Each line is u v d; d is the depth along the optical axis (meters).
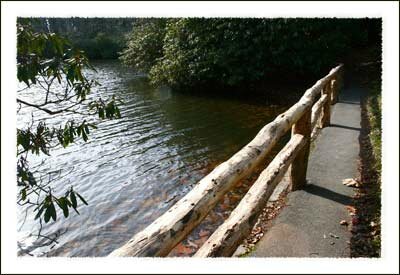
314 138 5.42
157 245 1.26
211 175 1.75
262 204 2.26
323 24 10.59
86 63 2.05
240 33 10.89
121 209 4.62
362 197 3.33
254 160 2.04
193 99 11.30
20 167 1.94
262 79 11.87
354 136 5.41
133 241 1.26
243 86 11.80
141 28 17.08
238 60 11.16
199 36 11.46
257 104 10.23
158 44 15.10
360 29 12.12
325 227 2.83
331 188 3.54
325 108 5.99
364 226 2.83
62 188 5.23
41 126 2.09
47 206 1.90
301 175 3.47
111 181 5.45
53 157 6.43
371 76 10.72
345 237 2.69
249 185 4.72
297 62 10.67
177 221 1.38
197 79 11.86
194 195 1.57
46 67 1.95
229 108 9.87
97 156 6.50
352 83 10.30
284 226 2.85
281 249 2.55
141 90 13.12
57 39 1.91
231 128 7.88
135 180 5.43
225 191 1.72
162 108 10.18
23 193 1.99
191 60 11.88
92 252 3.80
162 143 7.08
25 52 1.86
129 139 7.42
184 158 6.21
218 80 11.73
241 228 2.01
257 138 2.30
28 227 4.18
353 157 4.46
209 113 9.39
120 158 6.38
